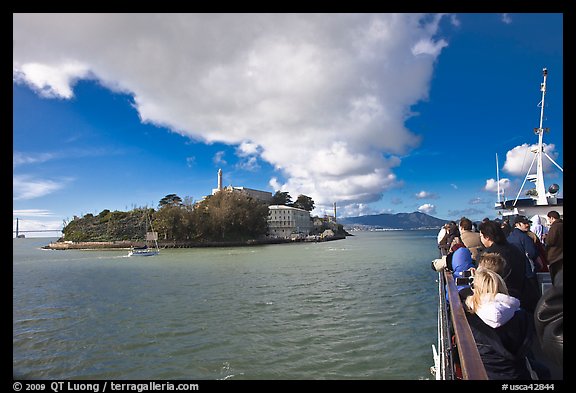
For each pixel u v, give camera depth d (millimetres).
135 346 16094
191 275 44125
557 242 3957
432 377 11359
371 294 25750
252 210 145500
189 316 21469
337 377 11828
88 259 82000
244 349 14977
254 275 41625
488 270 3713
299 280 35438
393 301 22906
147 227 148750
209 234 133500
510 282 4656
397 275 35875
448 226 11266
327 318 19328
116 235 148125
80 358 14719
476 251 6492
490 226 4867
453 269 5633
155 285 35938
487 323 3465
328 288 29516
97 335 18062
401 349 13836
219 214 134375
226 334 17250
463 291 4652
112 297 29453
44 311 24297
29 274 49969
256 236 146375
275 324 18656
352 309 21219
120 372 13195
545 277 6078
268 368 12883
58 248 138375
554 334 2227
